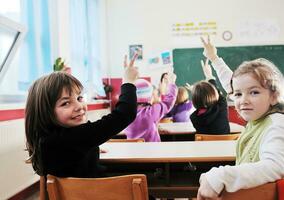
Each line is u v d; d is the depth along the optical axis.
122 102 1.17
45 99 1.06
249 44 5.40
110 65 5.61
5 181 2.26
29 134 1.10
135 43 5.56
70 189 1.00
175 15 5.49
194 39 5.47
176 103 3.74
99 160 1.38
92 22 4.90
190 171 1.79
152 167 1.80
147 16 5.53
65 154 1.05
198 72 5.46
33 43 2.94
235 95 0.97
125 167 1.79
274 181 0.73
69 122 1.08
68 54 3.79
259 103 0.91
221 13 5.42
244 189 0.73
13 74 2.70
